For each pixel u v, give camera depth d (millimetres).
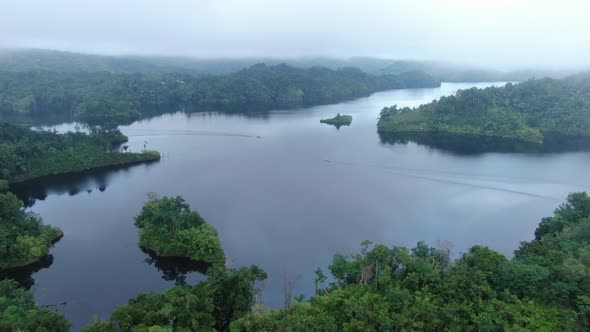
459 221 147250
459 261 93438
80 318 93812
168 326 68250
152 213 132875
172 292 79125
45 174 191125
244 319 71625
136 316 69500
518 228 141750
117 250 123500
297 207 157500
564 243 98688
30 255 112625
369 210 155875
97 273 112000
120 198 166375
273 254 121188
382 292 84062
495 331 73562
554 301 80312
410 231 138250
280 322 70750
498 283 84188
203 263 114312
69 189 177500
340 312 77750
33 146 196375
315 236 133125
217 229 136375
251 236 132250
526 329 72250
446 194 175000
